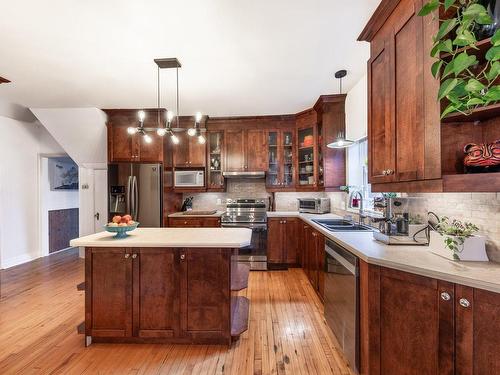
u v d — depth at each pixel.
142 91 3.49
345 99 3.70
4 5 1.83
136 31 2.17
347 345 1.95
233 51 2.50
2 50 2.45
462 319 1.23
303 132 4.53
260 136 4.66
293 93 3.60
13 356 2.06
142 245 2.11
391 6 1.75
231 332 2.17
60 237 5.57
